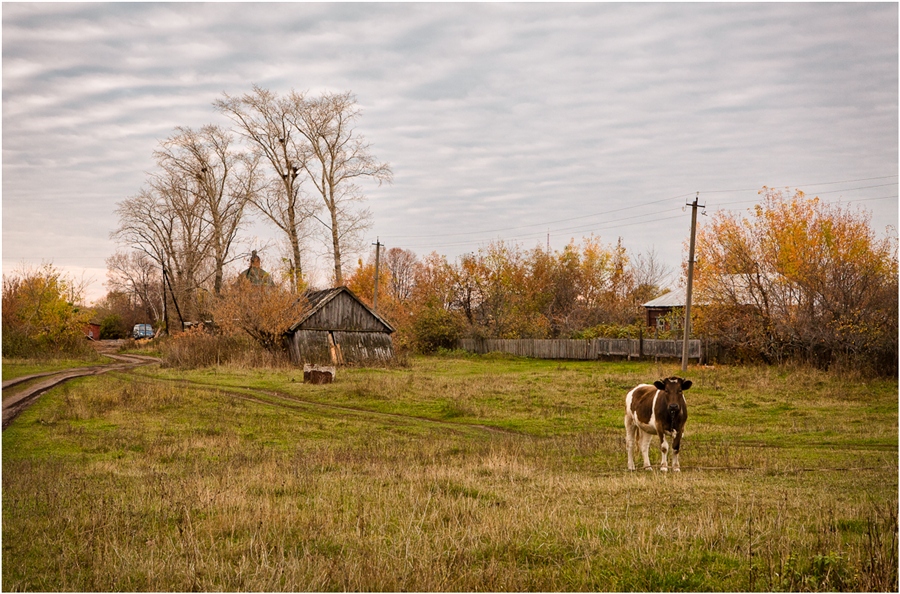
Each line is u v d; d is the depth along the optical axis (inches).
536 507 446.6
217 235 2513.5
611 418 992.2
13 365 1705.2
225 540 382.3
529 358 2262.6
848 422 917.8
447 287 2832.2
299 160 2373.3
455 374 1652.3
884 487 515.8
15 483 546.6
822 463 644.7
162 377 1496.1
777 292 1781.5
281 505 452.8
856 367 1362.0
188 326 2618.1
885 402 1067.3
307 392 1250.0
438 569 321.7
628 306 2987.2
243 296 1854.1
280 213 2402.8
